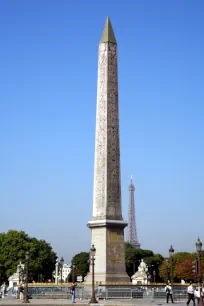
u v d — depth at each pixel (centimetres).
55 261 16338
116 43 7638
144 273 14725
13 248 15400
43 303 6359
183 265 18362
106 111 7394
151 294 7475
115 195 7362
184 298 7700
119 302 6384
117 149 7425
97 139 7450
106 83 7462
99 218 7325
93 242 7388
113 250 7281
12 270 15038
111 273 7244
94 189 7438
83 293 7406
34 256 15638
